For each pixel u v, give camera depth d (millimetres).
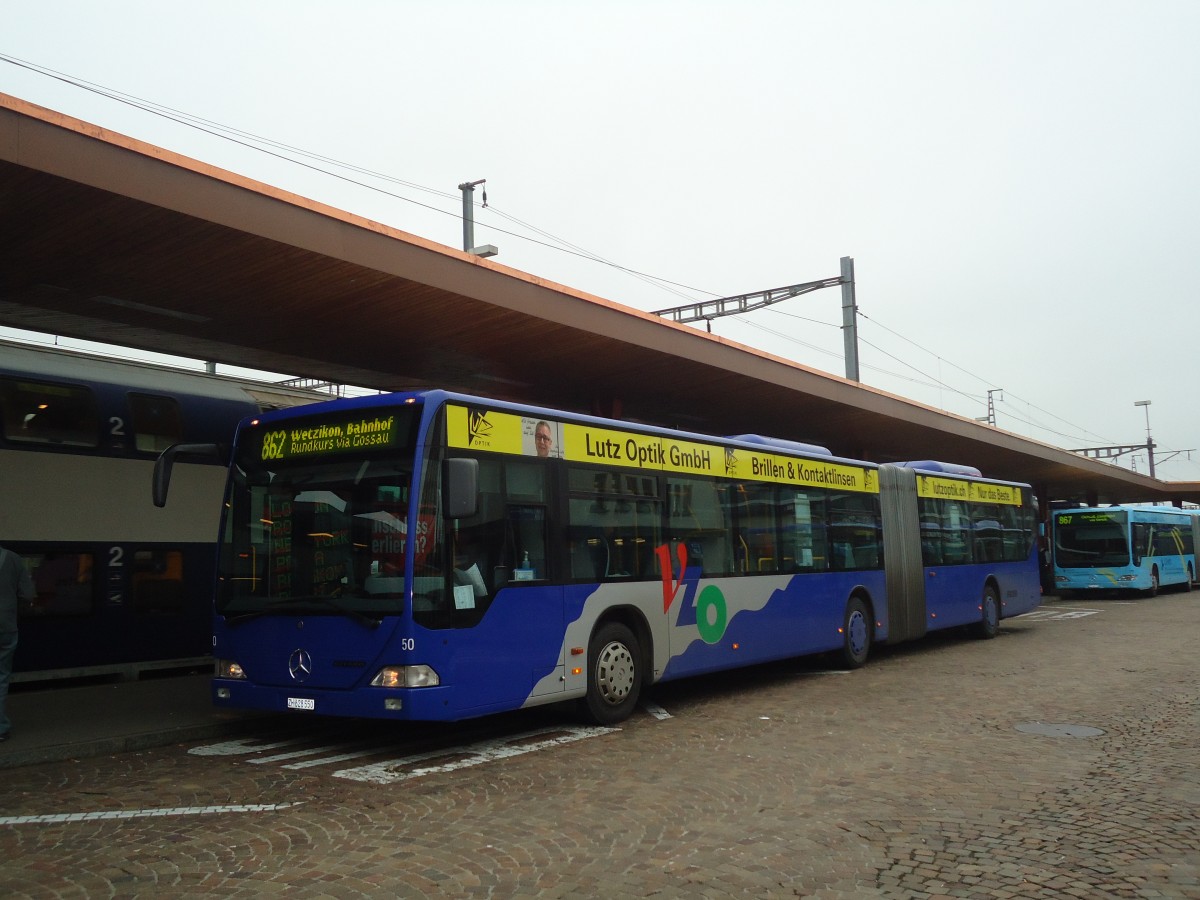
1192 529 40188
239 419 14758
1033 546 21859
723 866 5359
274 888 4977
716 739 9109
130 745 8758
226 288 11422
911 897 4871
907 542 16594
